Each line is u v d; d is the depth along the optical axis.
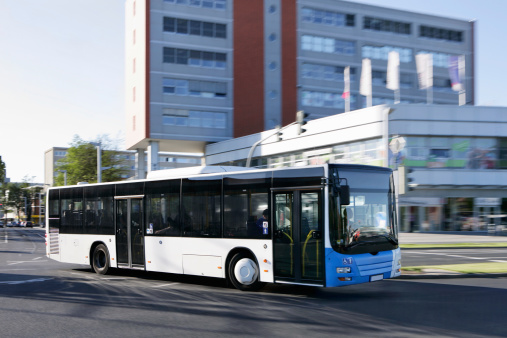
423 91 61.56
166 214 13.78
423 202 39.91
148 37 53.09
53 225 17.55
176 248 13.44
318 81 58.09
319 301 10.48
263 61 56.47
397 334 7.44
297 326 8.02
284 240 11.28
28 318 8.82
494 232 40.16
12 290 12.27
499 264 17.31
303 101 57.47
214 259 12.54
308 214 10.94
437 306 9.77
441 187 39.28
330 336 7.34
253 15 56.34
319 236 10.67
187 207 13.29
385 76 60.44
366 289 12.26
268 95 56.50
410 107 38.53
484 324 8.10
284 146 46.88
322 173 10.79
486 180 39.97
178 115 53.97
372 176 11.40
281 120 56.56
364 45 59.88
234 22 55.81
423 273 14.58
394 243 11.53
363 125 39.44
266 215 11.64
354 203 10.98
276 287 12.73
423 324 8.12
